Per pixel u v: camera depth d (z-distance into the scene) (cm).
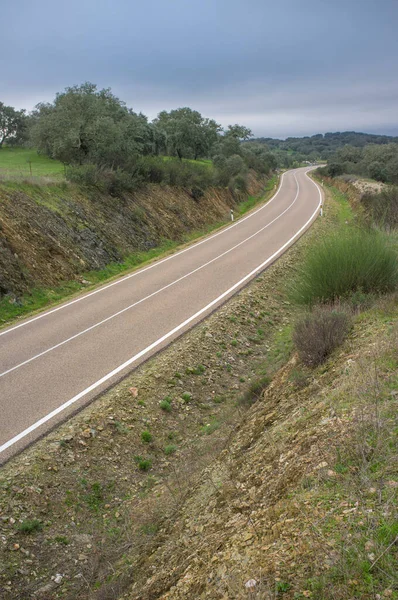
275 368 1080
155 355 1148
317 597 306
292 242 2534
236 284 1769
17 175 2277
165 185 3266
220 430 866
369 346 789
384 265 1205
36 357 1134
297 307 1373
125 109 4662
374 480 409
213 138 7100
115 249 2216
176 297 1623
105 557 601
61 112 3136
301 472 482
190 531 534
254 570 363
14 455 750
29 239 1783
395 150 7000
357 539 342
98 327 1341
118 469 789
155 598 443
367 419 515
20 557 588
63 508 682
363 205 3450
